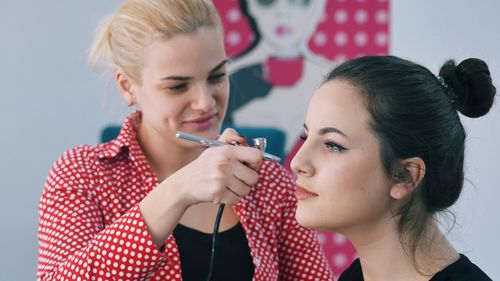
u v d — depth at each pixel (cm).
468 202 309
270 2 299
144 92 149
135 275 135
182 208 135
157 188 137
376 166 119
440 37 315
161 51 143
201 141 138
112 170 153
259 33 301
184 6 144
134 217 135
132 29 147
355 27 301
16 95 313
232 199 132
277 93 304
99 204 151
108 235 135
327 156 120
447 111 123
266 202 160
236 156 133
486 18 313
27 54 312
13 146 315
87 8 313
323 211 121
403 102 118
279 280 164
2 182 316
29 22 311
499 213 312
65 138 317
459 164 125
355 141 118
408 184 120
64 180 149
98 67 161
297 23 301
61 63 314
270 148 204
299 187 123
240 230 155
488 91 125
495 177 313
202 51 143
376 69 121
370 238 124
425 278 120
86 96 316
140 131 158
